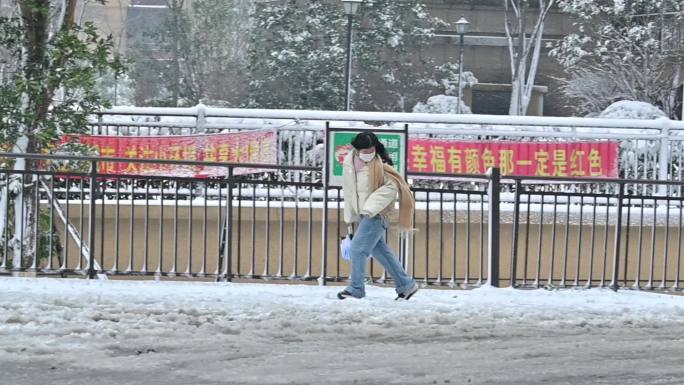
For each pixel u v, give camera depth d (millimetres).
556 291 19703
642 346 14344
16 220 21797
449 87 55312
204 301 16688
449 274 25953
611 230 26391
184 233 25906
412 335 14633
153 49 53312
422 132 28766
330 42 51875
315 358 13062
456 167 28766
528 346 14195
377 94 53875
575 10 52875
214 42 52469
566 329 15453
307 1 52562
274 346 13664
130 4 55875
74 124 23000
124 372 12109
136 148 27438
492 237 20156
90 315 14961
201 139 27703
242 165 19688
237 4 53031
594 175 29016
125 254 25797
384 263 17875
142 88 52969
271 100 51844
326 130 19688
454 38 60812
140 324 14562
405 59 54125
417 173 19969
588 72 52938
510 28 60719
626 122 29188
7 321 14328
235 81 52188
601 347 14234
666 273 23859
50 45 22234
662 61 50219
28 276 21547
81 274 19609
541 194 20859
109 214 25594
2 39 22141
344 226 25781
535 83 60656
